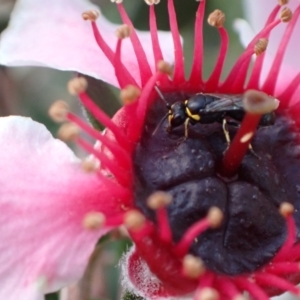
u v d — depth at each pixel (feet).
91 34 0.18
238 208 0.15
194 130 0.16
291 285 0.15
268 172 0.16
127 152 0.15
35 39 0.17
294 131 0.17
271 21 0.17
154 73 0.16
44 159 0.15
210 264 0.15
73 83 0.15
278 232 0.16
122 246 0.17
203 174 0.15
